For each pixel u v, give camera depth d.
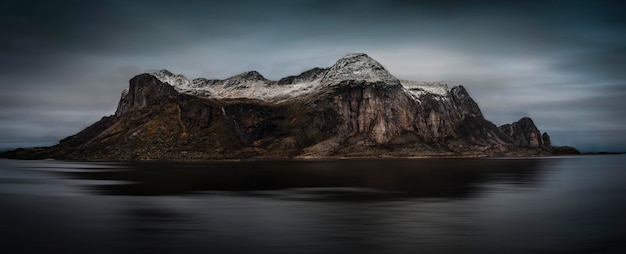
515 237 55.62
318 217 69.00
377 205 81.56
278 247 50.84
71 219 67.50
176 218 68.25
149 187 115.31
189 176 158.38
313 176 158.88
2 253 48.84
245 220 66.69
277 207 79.31
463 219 67.38
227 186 118.25
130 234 57.28
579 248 50.75
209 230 59.53
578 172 184.50
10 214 72.06
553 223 64.38
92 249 50.31
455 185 120.81
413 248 50.44
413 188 112.62
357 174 169.88
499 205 81.44
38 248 50.75
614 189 110.56
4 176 160.88
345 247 50.91
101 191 105.12
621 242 53.31
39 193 101.38
